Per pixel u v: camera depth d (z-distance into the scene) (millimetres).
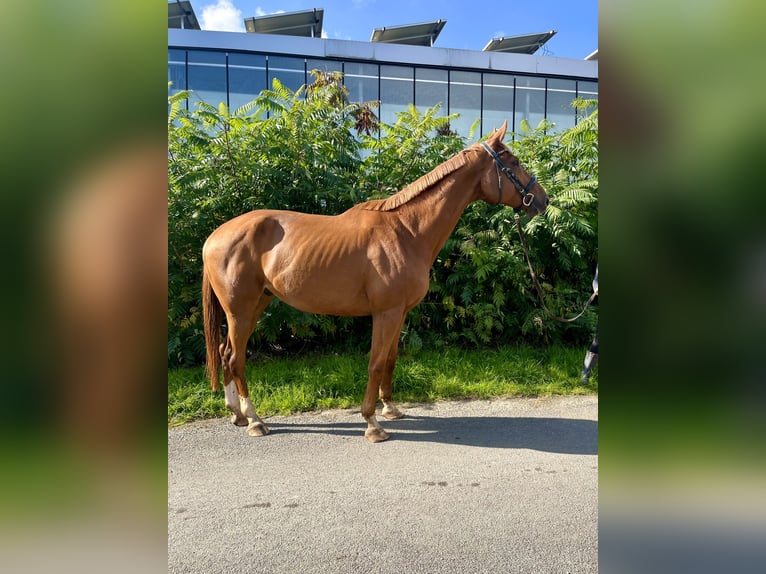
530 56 12555
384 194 4875
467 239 4922
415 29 14297
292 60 11617
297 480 2525
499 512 2221
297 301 3123
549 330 5215
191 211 4484
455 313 5078
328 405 3672
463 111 12484
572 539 2023
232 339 3188
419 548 1964
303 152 4777
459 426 3287
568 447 2939
